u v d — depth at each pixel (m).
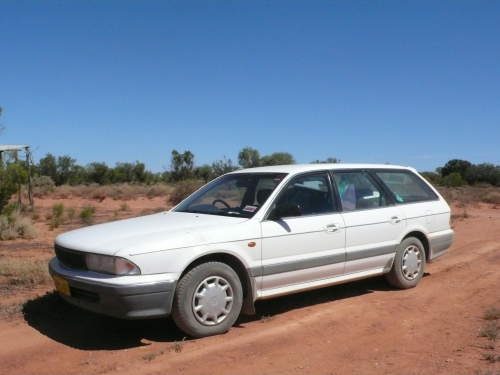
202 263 5.47
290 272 6.06
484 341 5.12
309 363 4.72
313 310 6.46
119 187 37.03
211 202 6.76
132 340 5.43
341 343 5.27
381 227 7.07
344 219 6.64
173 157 49.78
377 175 7.41
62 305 6.59
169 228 5.65
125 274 5.04
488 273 8.45
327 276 6.49
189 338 5.44
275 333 5.58
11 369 4.72
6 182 17.11
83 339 5.48
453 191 34.88
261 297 5.88
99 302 5.12
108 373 4.56
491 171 54.22
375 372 4.47
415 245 7.58
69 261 5.55
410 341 5.29
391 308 6.52
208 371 4.55
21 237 13.94
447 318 6.04
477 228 14.79
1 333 5.68
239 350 5.07
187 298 5.29
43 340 5.45
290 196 6.33
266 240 5.87
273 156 42.00
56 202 30.83
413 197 7.82
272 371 4.54
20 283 7.72
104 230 5.82
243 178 6.86
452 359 4.68
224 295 5.53
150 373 4.54
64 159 52.78
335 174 6.90
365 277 7.00
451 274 8.48
